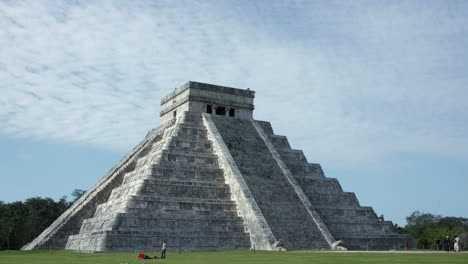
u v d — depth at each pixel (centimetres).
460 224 11556
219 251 4481
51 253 4400
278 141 6425
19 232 8325
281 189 5334
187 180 5178
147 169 5147
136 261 3089
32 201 8856
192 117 6147
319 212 5603
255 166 5541
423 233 10431
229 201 5147
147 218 4631
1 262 3008
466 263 2570
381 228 5931
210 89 6412
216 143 5734
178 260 3170
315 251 4316
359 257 3234
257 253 4038
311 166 6188
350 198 6041
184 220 4766
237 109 6562
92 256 3766
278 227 4853
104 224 4700
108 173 6347
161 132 6450
